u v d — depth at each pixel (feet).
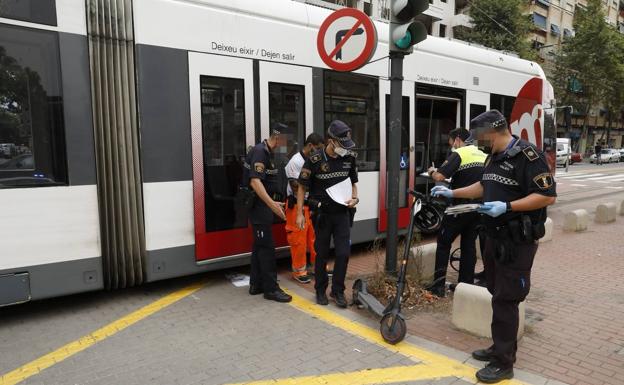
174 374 10.59
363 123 20.29
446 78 23.94
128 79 14.20
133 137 14.39
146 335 12.64
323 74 18.65
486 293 12.44
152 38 14.49
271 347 11.96
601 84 125.49
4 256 12.46
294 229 16.96
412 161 22.50
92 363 11.09
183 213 15.44
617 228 29.04
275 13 17.24
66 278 13.43
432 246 17.38
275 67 17.21
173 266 15.37
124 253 14.44
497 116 10.13
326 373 10.67
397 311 12.08
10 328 13.10
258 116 16.85
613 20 170.91
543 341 12.36
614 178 74.08
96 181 13.79
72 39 13.21
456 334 12.71
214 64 15.71
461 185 15.02
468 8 101.71
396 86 14.83
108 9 13.78
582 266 19.98
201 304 14.94
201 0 15.42
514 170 9.89
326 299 14.96
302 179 14.35
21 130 12.62
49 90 12.96
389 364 11.09
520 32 94.84
